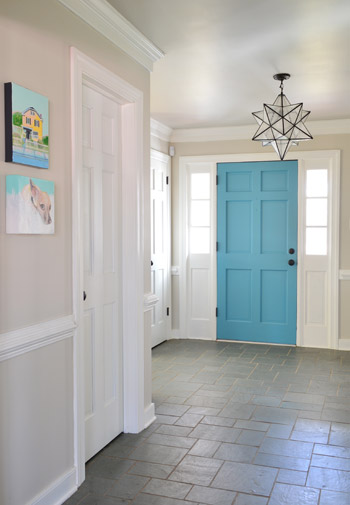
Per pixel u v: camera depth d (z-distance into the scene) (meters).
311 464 2.74
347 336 5.54
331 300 5.55
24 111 2.08
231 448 2.95
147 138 3.35
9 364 2.06
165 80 3.99
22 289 2.13
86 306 2.79
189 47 3.30
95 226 2.87
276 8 2.73
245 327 5.89
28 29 2.15
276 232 5.75
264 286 5.82
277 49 3.33
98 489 2.49
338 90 4.28
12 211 2.03
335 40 3.17
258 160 5.74
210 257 6.00
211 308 6.00
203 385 4.17
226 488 2.50
